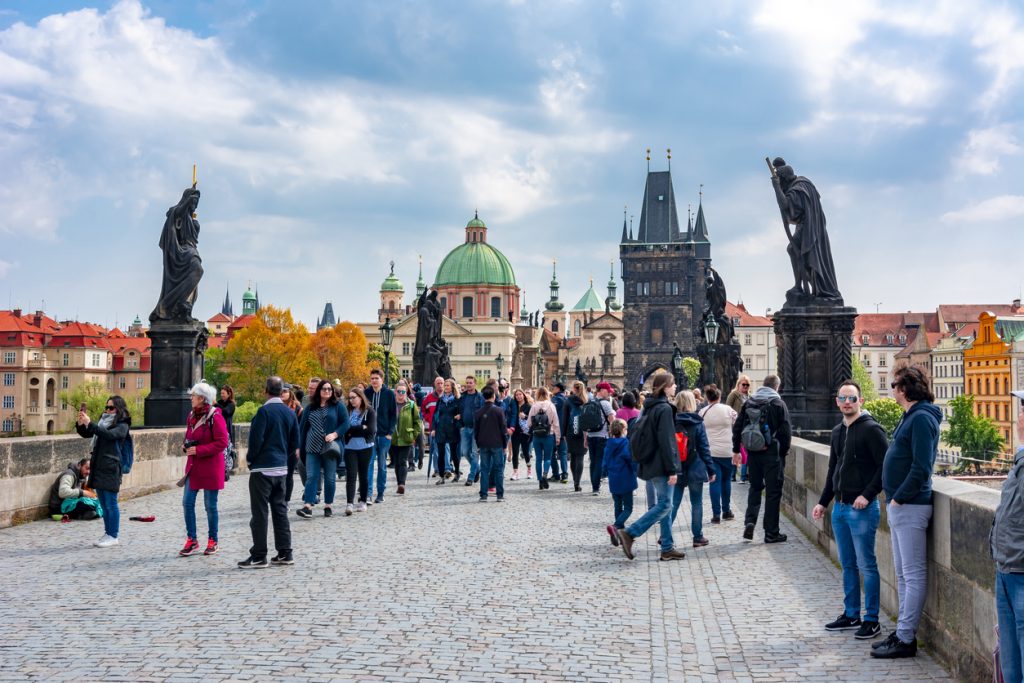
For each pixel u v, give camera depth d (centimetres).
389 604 1234
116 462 1712
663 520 1587
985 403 13650
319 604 1231
